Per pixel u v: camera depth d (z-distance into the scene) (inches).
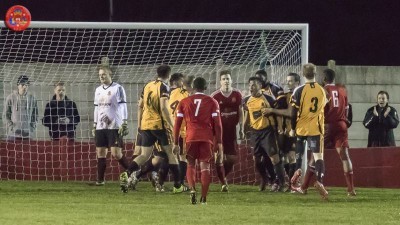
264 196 1544.0
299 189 1620.3
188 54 2095.2
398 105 2234.3
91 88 2064.5
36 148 1975.9
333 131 1569.9
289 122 1669.5
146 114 1567.4
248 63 2005.4
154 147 1635.1
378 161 1947.6
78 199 1433.3
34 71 2031.3
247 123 1708.9
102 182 1775.3
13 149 1973.4
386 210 1291.8
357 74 2220.7
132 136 2057.1
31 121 1984.5
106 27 1782.7
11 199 1424.7
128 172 1565.0
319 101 1472.7
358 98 2222.0
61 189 1658.5
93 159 1988.2
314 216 1189.1
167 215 1173.7
